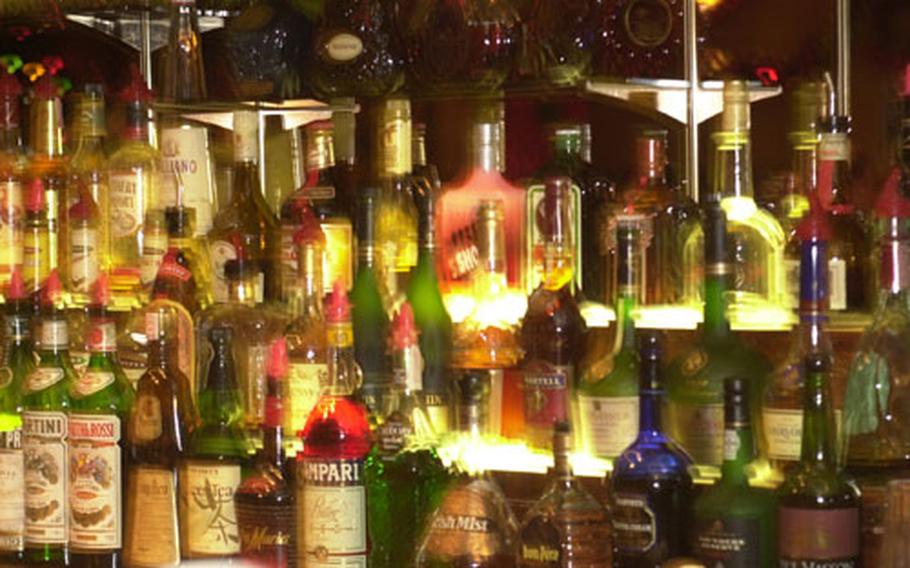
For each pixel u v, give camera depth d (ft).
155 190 11.71
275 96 11.80
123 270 11.67
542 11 10.58
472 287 10.87
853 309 10.00
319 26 11.57
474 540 10.12
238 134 11.51
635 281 10.23
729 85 10.21
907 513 9.16
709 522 9.54
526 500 10.39
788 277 10.00
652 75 10.72
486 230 10.69
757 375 9.86
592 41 10.56
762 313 10.07
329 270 11.21
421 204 11.00
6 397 11.69
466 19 10.71
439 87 10.86
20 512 11.55
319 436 10.31
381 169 11.17
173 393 10.98
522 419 10.48
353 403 10.41
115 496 11.13
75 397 11.21
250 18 11.85
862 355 9.63
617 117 12.16
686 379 9.95
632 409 10.14
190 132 11.85
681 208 10.41
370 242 11.03
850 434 9.62
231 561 10.71
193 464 10.77
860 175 11.59
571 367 10.36
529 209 10.74
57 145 12.05
